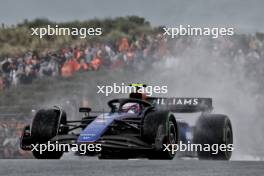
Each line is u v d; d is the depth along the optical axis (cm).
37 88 9575
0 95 9400
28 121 6750
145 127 3344
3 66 9894
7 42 12069
